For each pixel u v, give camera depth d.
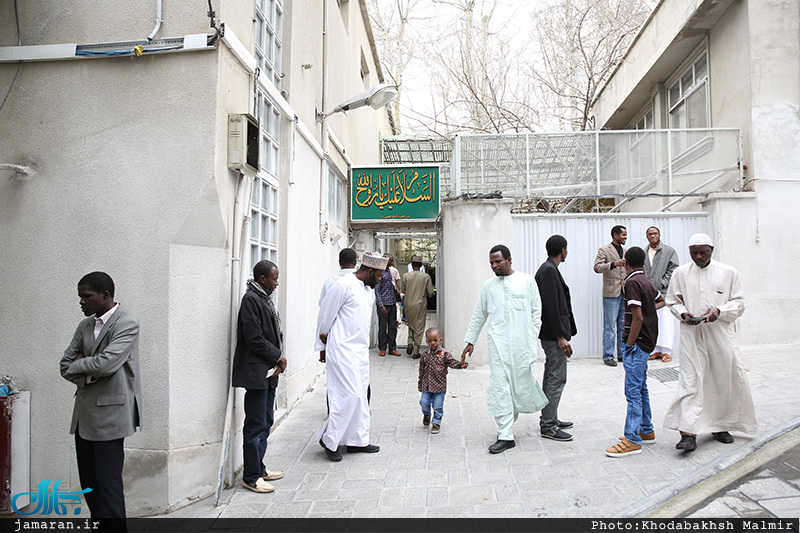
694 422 3.89
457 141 7.90
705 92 8.53
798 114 7.19
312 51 6.84
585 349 7.45
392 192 9.33
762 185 7.21
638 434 4.01
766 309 7.13
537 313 4.38
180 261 3.64
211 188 3.60
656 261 6.83
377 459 4.21
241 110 4.09
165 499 3.49
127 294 3.63
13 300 3.73
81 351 3.02
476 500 3.42
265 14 5.20
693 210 7.88
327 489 3.69
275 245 5.46
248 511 3.42
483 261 7.44
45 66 3.75
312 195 6.81
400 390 6.42
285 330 5.51
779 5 7.20
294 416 5.43
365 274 4.50
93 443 2.97
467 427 4.95
